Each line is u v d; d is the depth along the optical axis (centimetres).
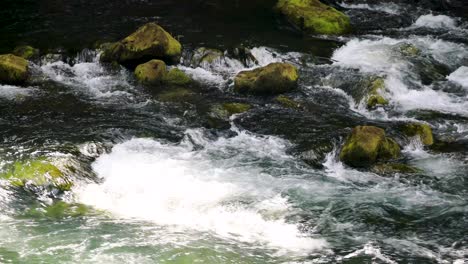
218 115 1811
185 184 1455
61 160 1500
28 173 1441
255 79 1948
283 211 1360
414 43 2386
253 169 1535
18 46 2197
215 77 2094
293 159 1591
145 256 1182
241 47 2253
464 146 1677
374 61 2184
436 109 1894
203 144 1658
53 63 2142
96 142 1614
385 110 1877
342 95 1978
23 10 2620
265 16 2616
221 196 1411
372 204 1395
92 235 1252
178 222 1319
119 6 2709
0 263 1139
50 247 1202
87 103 1881
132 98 1928
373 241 1262
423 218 1347
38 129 1681
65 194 1409
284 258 1198
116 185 1447
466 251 1231
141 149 1609
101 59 2136
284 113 1838
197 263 1168
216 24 2506
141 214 1348
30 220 1305
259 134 1717
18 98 1888
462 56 2280
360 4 2925
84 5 2711
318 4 2634
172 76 2030
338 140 1659
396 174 1518
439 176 1519
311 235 1281
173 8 2703
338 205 1388
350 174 1524
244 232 1288
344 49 2302
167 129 1733
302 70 2120
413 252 1226
